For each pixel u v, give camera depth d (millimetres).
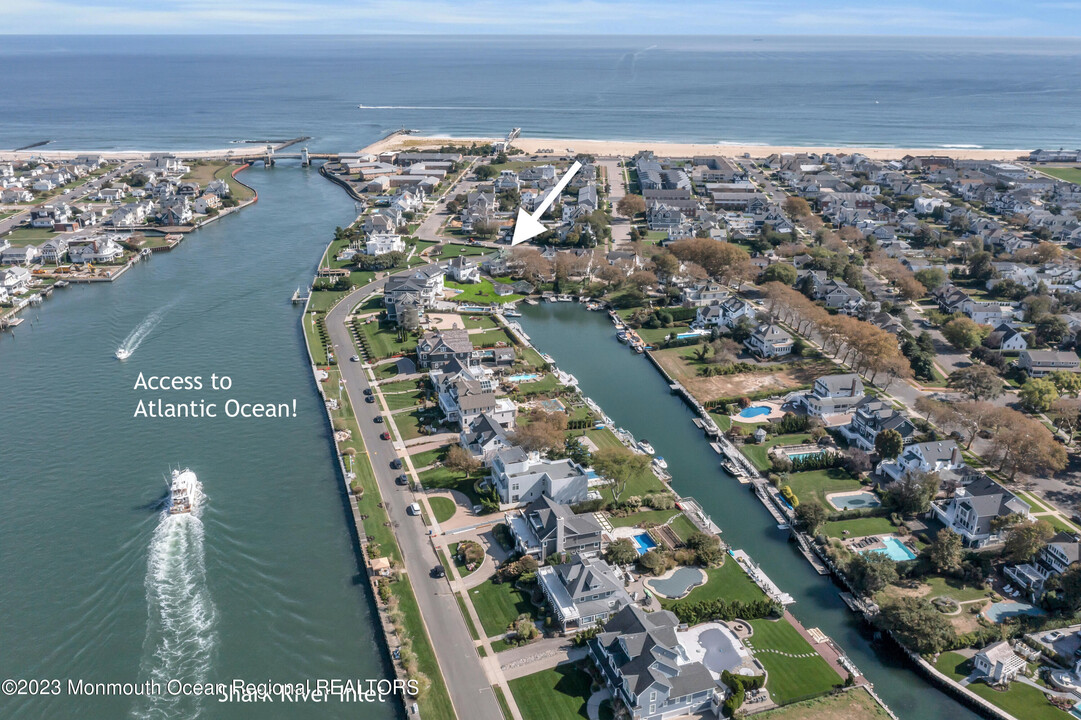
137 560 114688
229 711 89562
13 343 193625
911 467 132125
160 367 179875
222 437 149875
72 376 175125
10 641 99188
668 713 87250
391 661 96125
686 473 140625
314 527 123625
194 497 129500
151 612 104750
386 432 150000
